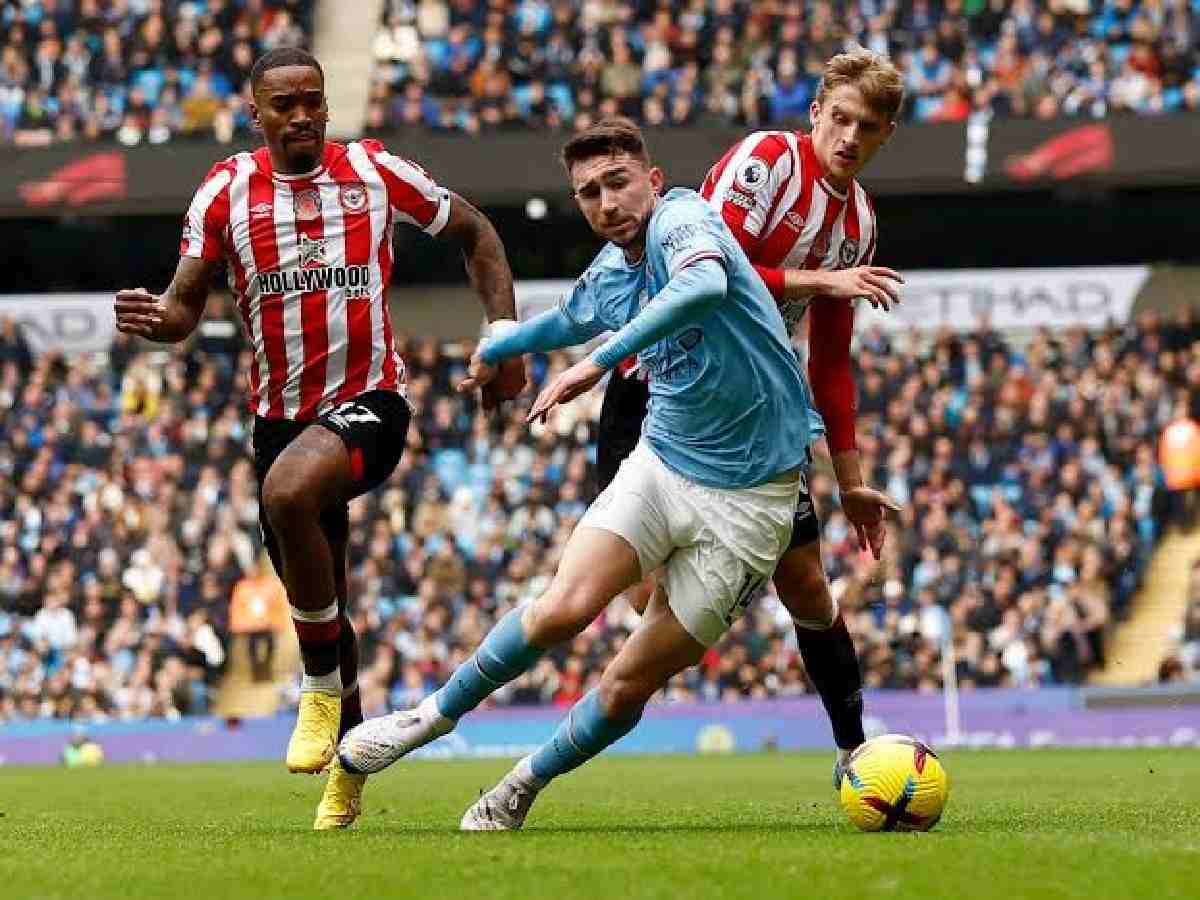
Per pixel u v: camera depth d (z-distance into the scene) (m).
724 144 34.53
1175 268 36.81
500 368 10.01
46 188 34.19
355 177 9.82
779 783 16.52
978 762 20.92
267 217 9.69
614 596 8.43
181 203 34.59
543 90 35.28
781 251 9.69
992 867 6.55
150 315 9.49
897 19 35.72
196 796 15.30
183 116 34.72
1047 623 29.42
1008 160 34.09
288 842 8.10
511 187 34.62
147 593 31.39
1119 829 8.67
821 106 9.64
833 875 6.34
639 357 8.71
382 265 9.89
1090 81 34.66
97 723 29.00
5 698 30.20
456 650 30.27
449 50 36.16
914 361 35.00
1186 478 26.98
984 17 35.56
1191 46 35.12
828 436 10.05
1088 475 32.50
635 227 8.55
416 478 33.22
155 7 36.53
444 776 18.98
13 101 35.06
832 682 10.27
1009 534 30.80
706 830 8.81
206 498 32.78
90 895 6.10
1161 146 33.88
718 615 8.55
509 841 7.95
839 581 30.09
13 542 32.69
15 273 40.88
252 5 36.75
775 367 8.43
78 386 35.44
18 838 9.01
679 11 36.22
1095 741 27.69
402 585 31.39
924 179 34.19
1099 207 40.16
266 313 9.79
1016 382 33.81
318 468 9.13
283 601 31.30
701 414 8.37
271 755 28.73
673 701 28.95
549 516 32.47
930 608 29.53
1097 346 35.78
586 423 34.25
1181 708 27.66
